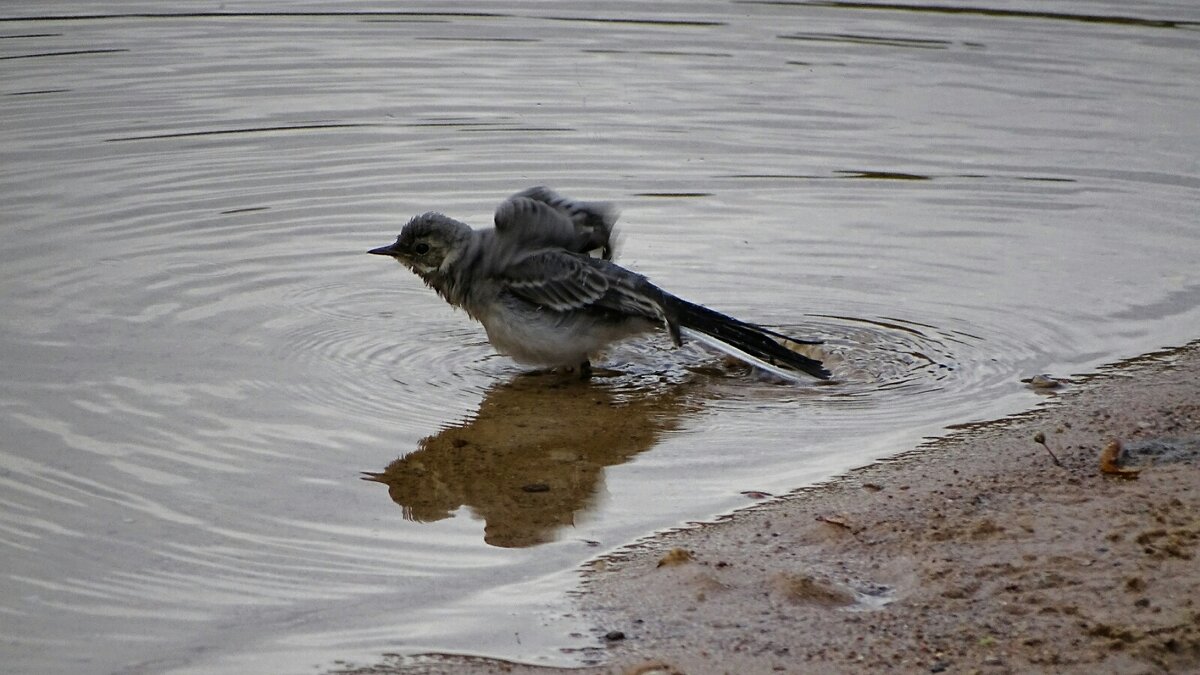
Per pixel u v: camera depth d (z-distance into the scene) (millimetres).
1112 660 8391
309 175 19719
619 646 8812
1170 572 9320
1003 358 14289
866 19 28625
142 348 14281
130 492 11242
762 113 22703
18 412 12688
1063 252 17297
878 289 16203
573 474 11805
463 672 8539
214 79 23984
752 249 17391
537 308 14039
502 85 24109
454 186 19375
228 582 9820
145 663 8727
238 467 11789
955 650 8602
